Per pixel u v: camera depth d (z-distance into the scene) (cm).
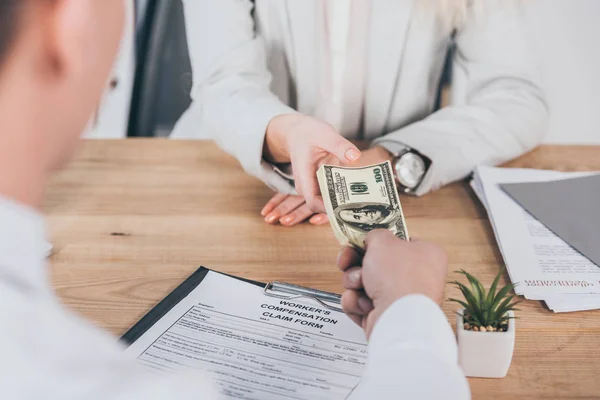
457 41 180
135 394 53
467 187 151
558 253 124
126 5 60
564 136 285
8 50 51
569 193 142
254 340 99
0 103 53
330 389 89
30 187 57
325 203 110
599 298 112
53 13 51
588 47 269
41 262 55
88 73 56
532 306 111
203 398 58
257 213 139
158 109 261
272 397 88
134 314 108
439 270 83
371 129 184
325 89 179
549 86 277
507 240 127
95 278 117
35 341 50
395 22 171
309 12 170
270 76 169
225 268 121
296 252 126
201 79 164
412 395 69
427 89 181
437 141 152
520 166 159
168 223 134
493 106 165
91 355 53
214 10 166
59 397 50
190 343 98
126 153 162
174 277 118
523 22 173
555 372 97
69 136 59
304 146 130
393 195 113
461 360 94
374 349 73
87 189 146
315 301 109
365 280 84
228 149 152
